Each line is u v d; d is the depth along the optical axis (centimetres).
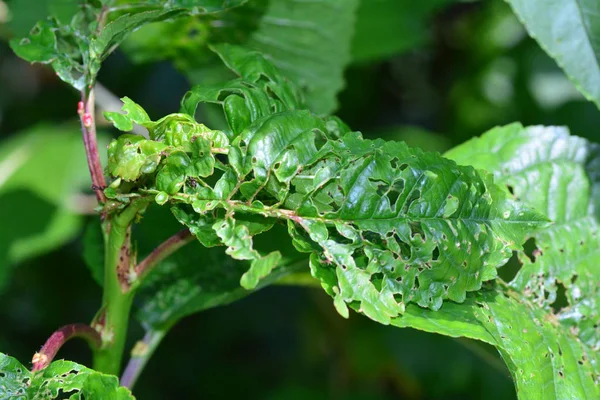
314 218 55
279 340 133
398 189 56
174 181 55
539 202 61
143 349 63
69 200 86
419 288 56
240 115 57
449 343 97
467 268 56
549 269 60
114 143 55
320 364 109
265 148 55
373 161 56
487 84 112
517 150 61
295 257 62
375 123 115
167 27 65
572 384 58
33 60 58
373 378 104
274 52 67
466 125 112
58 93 113
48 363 56
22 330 120
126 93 108
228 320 127
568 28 61
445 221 56
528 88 99
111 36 57
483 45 111
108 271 58
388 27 86
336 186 56
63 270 118
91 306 122
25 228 84
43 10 71
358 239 55
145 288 64
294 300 127
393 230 56
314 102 68
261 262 55
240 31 66
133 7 60
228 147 55
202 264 64
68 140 89
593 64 61
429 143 108
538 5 61
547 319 59
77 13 61
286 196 56
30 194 85
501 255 57
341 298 55
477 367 95
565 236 60
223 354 128
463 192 56
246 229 55
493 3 108
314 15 65
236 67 60
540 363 57
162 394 124
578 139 61
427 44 106
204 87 58
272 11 65
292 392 106
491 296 58
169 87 110
